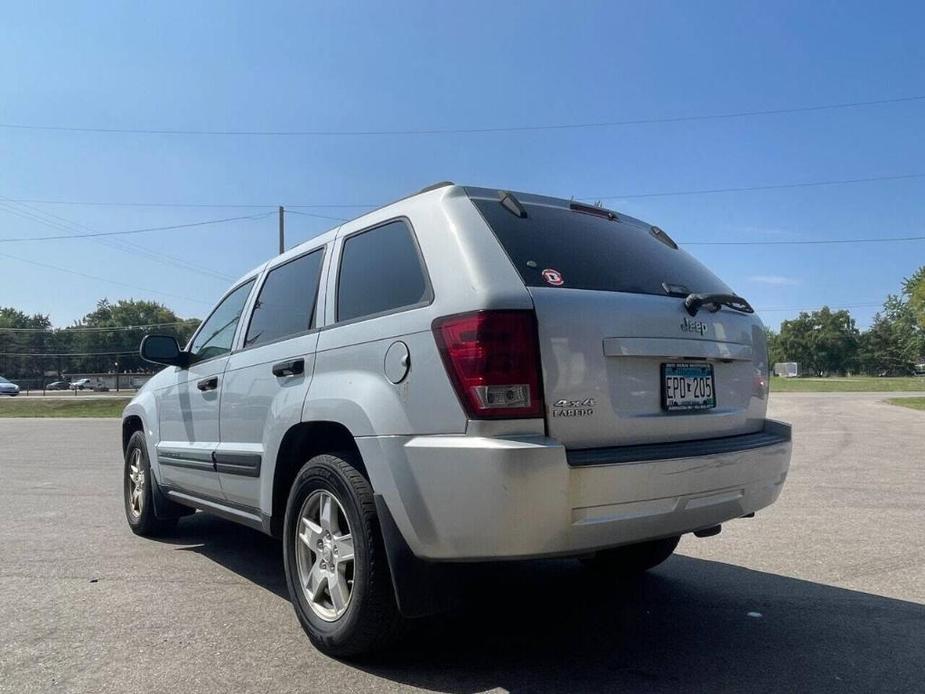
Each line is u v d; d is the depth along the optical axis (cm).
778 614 401
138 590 455
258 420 415
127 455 646
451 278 302
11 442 1625
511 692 304
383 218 362
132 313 10944
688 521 319
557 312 294
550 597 436
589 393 298
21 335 10431
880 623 386
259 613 410
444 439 286
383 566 319
